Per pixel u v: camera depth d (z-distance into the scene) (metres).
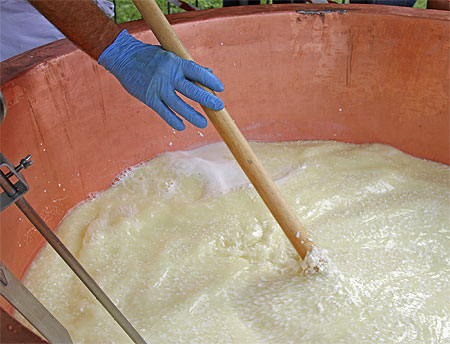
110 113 1.62
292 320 1.16
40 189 1.41
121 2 3.97
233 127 1.13
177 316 1.17
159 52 1.17
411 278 1.31
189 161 1.76
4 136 1.22
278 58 1.83
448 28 1.63
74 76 1.46
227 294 1.26
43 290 1.29
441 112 1.76
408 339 1.12
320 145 1.92
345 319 1.15
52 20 1.08
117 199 1.61
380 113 1.87
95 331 1.14
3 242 1.23
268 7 1.82
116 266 1.34
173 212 1.54
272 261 1.37
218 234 1.44
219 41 1.75
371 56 1.80
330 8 1.80
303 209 1.54
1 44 2.14
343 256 1.36
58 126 1.44
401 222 1.50
